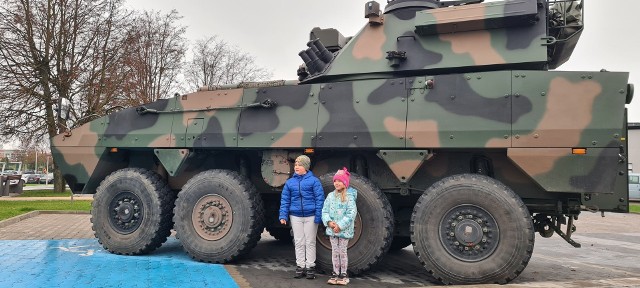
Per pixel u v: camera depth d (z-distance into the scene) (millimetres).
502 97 5289
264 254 7395
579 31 5836
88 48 21016
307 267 5559
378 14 6301
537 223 6121
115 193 6996
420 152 5539
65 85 20328
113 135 7145
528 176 5277
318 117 6047
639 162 30719
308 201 5547
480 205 5184
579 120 5012
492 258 5086
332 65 6406
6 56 19734
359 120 5828
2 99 19406
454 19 5738
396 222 6562
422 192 6047
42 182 57750
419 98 5621
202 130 6613
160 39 22547
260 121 6348
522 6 5488
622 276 6266
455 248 5262
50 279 5238
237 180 6391
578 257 8023
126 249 6836
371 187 5727
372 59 6211
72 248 7348
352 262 5668
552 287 4590
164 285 5070
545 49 5504
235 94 6562
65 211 13648
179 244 8078
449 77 5551
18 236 8727
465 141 5348
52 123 20234
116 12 21562
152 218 6801
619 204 5508
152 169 7586
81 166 7352
